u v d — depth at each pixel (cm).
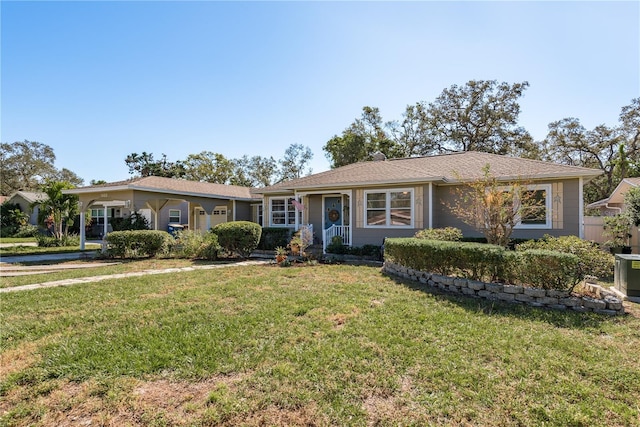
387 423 253
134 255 1256
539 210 1059
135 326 448
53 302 574
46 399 282
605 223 1180
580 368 333
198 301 575
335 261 1109
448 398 283
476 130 2941
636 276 598
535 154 2925
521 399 281
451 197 1210
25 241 2203
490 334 420
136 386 301
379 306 540
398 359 350
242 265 1025
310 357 353
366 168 1450
